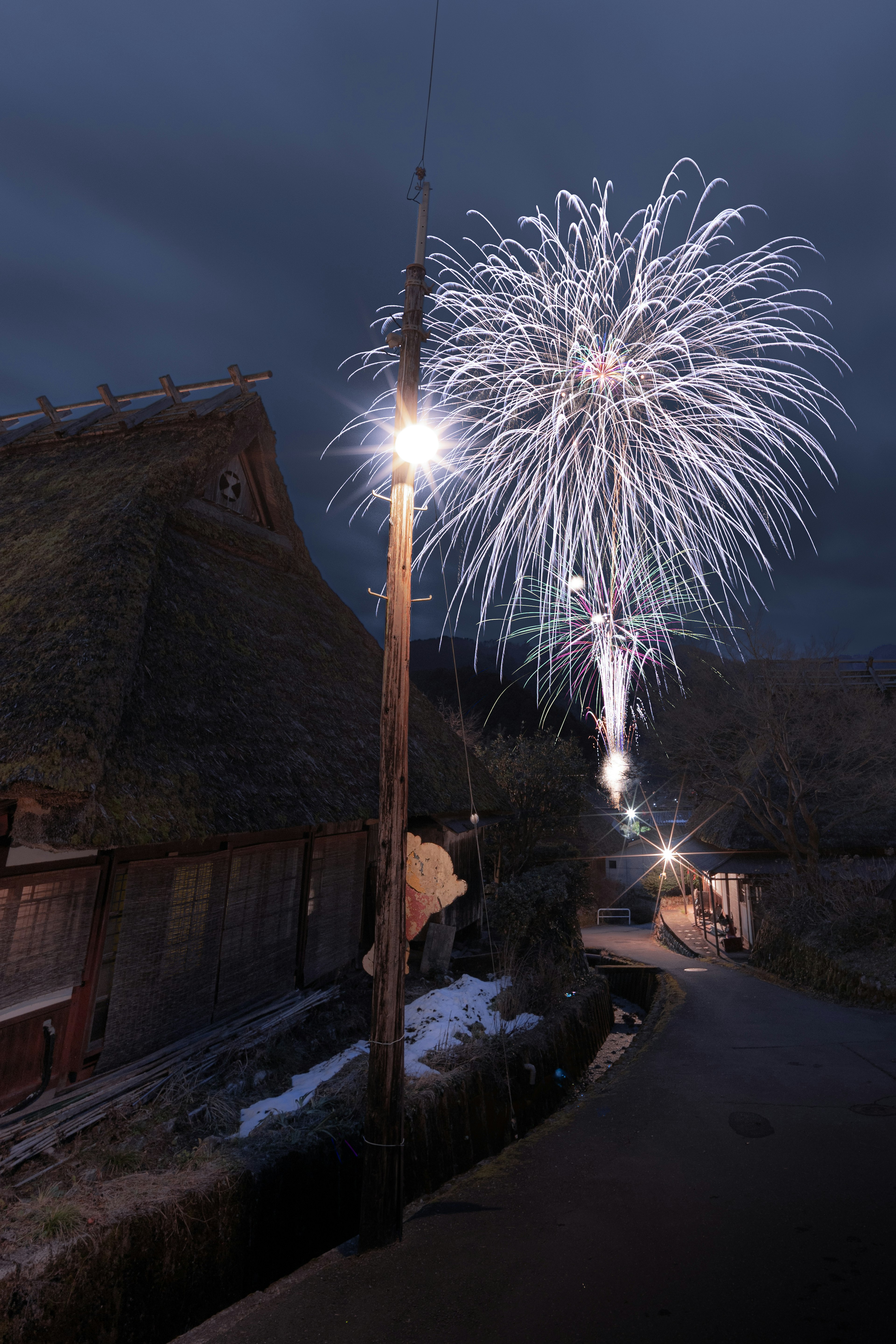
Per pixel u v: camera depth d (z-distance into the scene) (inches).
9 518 388.8
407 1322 166.2
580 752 911.0
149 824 236.5
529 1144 292.8
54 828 214.5
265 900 366.9
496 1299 173.9
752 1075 374.3
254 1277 190.2
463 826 574.2
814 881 786.2
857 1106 313.0
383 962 214.7
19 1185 200.1
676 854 1117.1
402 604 228.5
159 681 295.0
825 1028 483.8
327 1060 329.1
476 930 610.9
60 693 236.2
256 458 480.7
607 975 896.9
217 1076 285.7
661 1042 470.6
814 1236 196.2
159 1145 230.1
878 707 852.6
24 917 239.3
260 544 487.2
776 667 849.5
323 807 325.4
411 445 230.5
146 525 344.5
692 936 1174.3
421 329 240.1
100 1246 158.2
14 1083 235.6
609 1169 257.3
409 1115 253.1
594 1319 163.2
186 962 310.8
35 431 494.0
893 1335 151.6
